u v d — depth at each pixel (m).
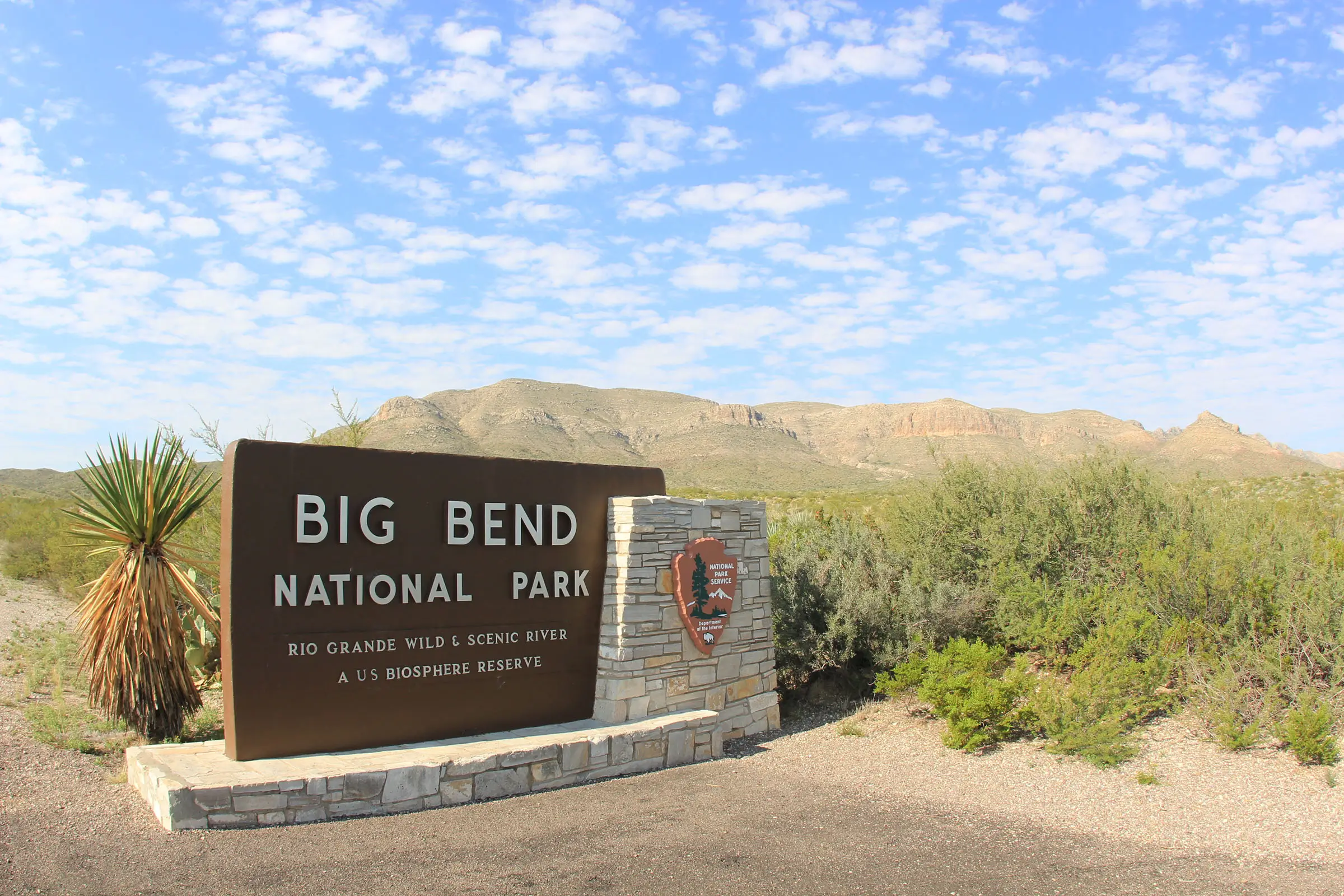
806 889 5.74
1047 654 10.98
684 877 5.92
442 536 8.94
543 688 9.56
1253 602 9.92
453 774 7.64
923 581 12.83
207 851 6.17
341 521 8.25
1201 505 12.38
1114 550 11.99
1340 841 6.32
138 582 8.74
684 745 9.55
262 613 7.75
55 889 5.38
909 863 6.22
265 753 7.64
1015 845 6.58
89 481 8.96
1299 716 7.88
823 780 8.59
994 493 13.30
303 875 5.79
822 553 14.70
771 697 11.41
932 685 9.85
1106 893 5.64
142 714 8.79
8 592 19.55
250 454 7.80
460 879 5.79
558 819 7.21
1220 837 6.57
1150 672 9.30
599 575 10.16
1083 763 8.51
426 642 8.73
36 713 9.41
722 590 10.84
